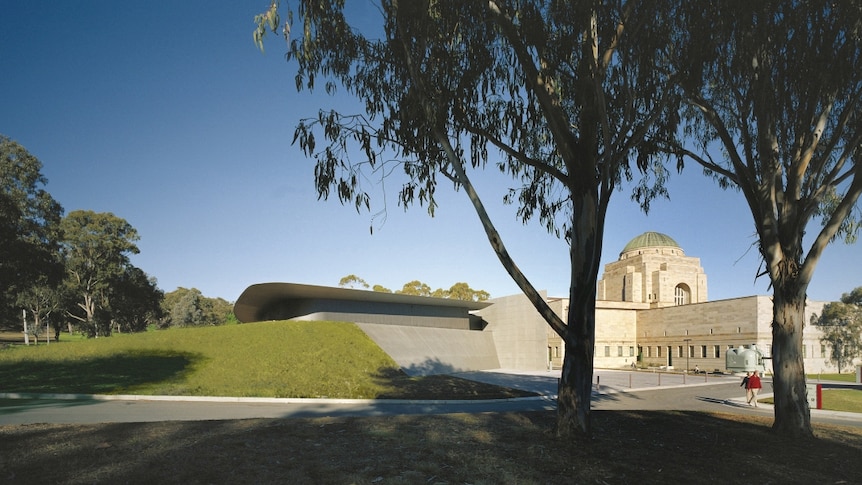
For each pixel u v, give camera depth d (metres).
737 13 10.99
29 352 34.28
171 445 9.32
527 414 15.58
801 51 12.03
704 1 10.66
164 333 39.72
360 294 49.75
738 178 15.06
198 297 115.06
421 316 58.22
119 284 77.69
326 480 7.59
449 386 32.06
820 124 13.03
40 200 54.09
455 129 13.12
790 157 14.01
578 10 10.61
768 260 13.99
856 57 12.04
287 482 7.39
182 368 31.75
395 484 7.54
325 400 24.48
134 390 25.28
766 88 12.83
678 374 56.03
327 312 51.44
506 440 11.07
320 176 12.33
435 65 12.34
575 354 11.45
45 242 56.97
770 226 13.85
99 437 9.88
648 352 74.75
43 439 9.61
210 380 29.39
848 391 31.77
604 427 13.70
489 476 8.26
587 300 11.51
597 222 11.71
